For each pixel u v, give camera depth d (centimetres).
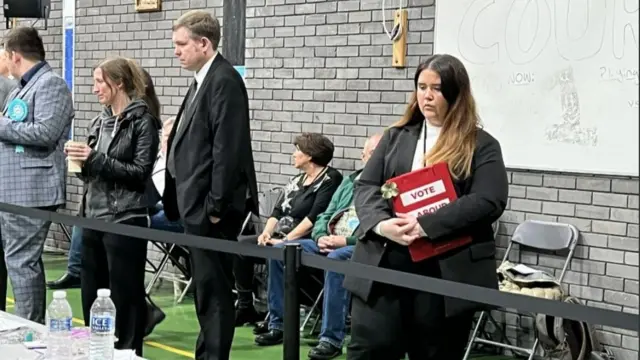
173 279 561
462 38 452
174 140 323
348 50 502
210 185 315
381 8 486
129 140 349
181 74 596
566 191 423
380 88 489
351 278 255
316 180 479
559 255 430
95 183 355
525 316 442
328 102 515
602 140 406
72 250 548
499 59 439
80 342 266
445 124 250
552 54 420
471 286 226
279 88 540
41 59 383
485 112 446
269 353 432
